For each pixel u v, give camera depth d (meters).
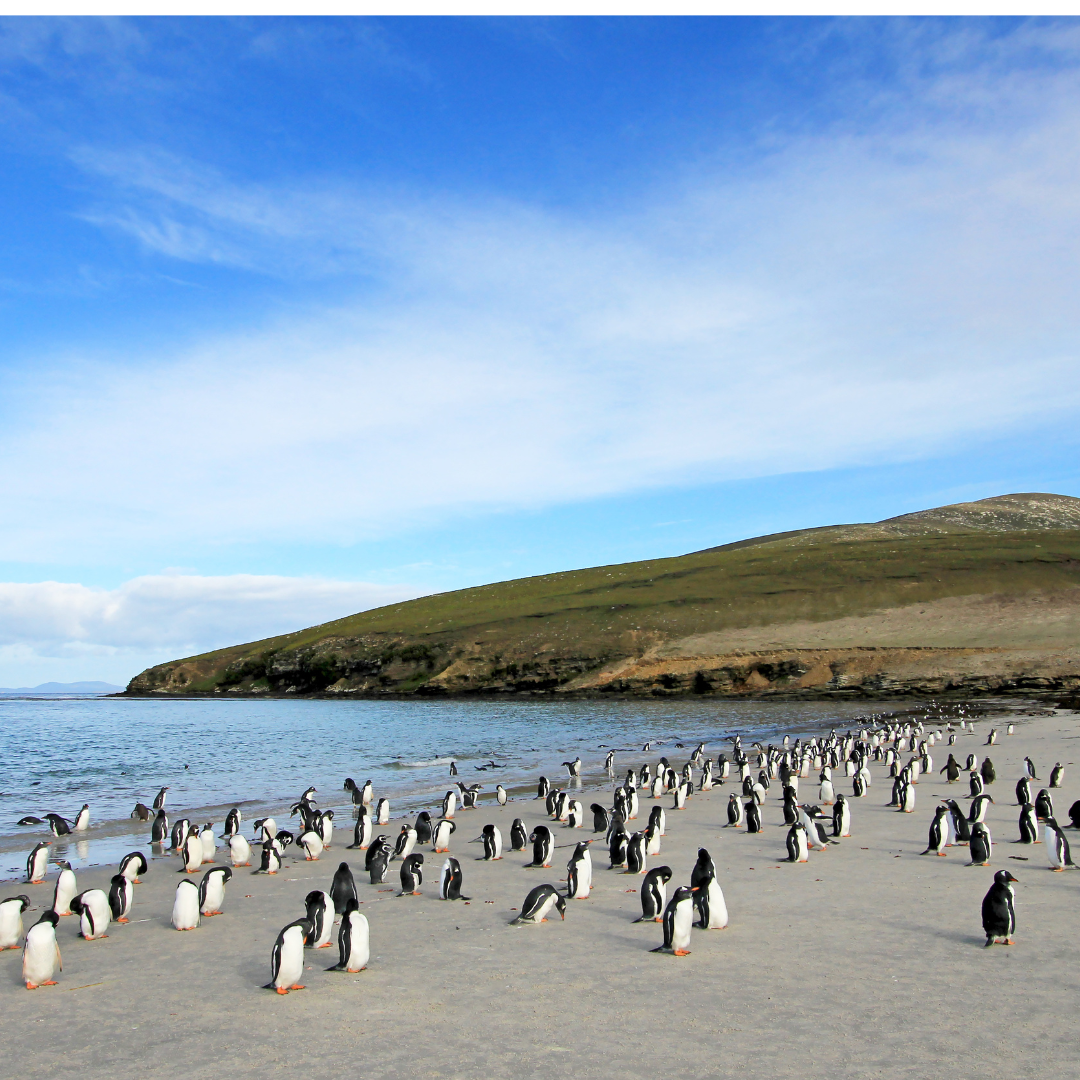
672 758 52.25
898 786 28.69
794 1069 9.43
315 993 12.29
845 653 100.12
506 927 15.71
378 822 29.84
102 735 81.69
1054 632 96.56
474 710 99.69
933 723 64.50
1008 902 13.63
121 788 43.81
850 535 199.00
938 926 14.84
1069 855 19.05
